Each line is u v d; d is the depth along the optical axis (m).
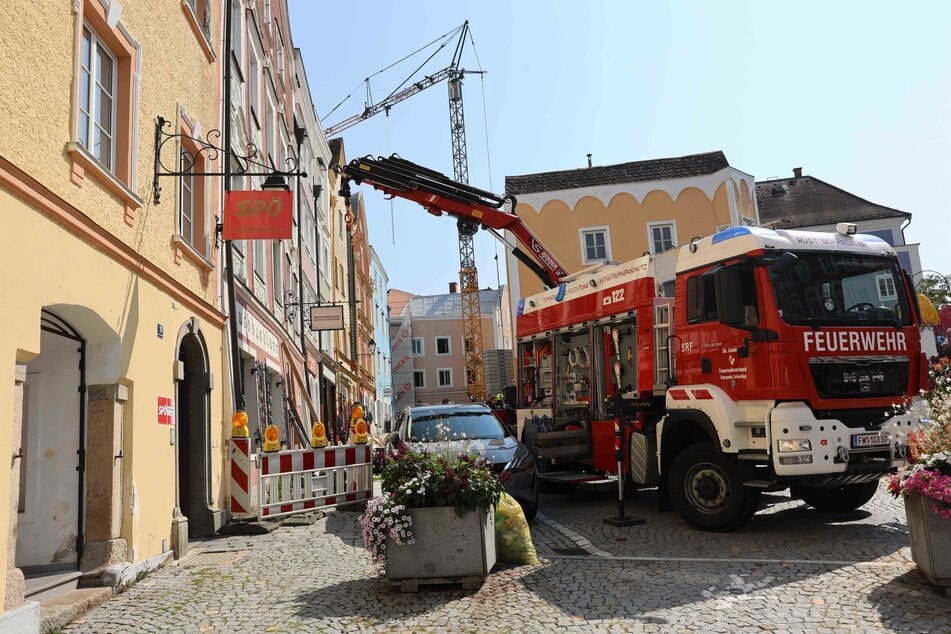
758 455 8.01
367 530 6.50
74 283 6.24
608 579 6.48
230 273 11.70
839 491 9.48
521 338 14.33
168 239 8.96
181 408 10.30
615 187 26.39
